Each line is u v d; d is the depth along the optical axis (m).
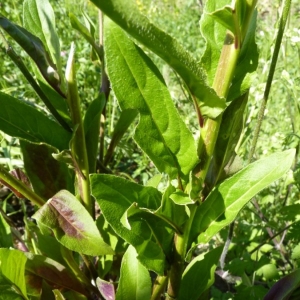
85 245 0.16
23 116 0.17
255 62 0.15
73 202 0.16
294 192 0.37
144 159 0.45
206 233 0.16
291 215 0.27
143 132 0.15
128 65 0.14
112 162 0.47
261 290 0.26
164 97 0.15
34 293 0.19
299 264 0.28
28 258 0.19
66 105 0.19
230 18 0.13
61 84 0.17
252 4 0.13
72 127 0.18
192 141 0.15
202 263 0.19
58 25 0.59
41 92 0.17
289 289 0.19
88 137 0.19
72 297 0.21
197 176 0.16
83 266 0.23
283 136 0.30
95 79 0.52
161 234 0.17
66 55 0.54
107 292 0.18
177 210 0.16
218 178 0.19
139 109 0.15
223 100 0.14
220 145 0.17
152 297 0.19
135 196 0.16
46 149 0.20
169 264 0.17
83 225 0.16
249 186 0.15
